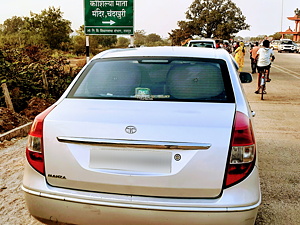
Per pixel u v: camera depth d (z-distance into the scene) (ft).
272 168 14.99
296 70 63.67
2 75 26.43
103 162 7.76
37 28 130.00
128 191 7.68
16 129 19.48
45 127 8.14
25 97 25.96
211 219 7.37
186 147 7.44
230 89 9.45
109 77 10.12
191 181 7.46
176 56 10.82
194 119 7.92
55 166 7.98
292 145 18.24
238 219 7.41
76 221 7.89
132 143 7.57
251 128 8.02
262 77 33.22
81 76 10.44
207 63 10.46
